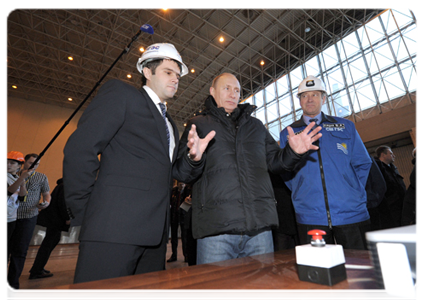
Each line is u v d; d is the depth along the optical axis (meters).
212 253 1.03
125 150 0.86
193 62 10.10
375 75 8.20
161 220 0.83
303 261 0.35
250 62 10.30
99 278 0.70
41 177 2.39
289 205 1.82
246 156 1.15
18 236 2.09
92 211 0.76
